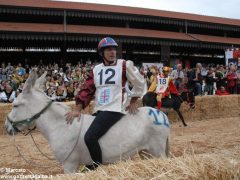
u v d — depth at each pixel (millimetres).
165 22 39750
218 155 4512
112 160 6027
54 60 36156
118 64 6152
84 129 6020
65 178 4223
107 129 5980
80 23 36969
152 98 16375
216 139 12922
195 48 43312
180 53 43188
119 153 6000
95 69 6254
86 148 5969
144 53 41094
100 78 6133
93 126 5906
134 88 6160
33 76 6133
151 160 4367
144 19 38125
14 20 34750
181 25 41688
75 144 5953
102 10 35438
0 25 31609
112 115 5996
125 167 4223
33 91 6176
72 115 6070
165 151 6449
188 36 40938
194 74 24094
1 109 15508
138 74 6125
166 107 16797
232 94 23906
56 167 9203
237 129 15609
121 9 37312
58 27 33281
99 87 6156
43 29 32094
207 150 11023
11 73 22656
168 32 40219
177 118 19391
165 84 16531
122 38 34906
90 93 6234
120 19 36906
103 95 6098
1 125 15461
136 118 6207
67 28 33250
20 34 31016
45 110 6145
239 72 27766
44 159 10211
